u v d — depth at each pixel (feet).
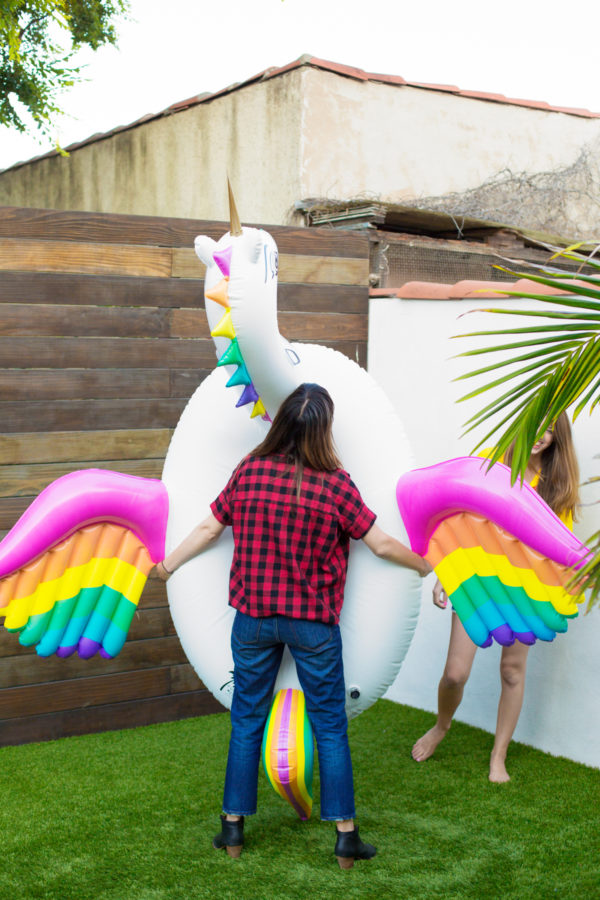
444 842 10.77
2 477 14.20
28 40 36.09
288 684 10.41
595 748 13.05
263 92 25.90
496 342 14.23
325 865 10.22
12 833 10.97
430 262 22.54
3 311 14.08
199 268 15.53
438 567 10.15
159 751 13.88
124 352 14.99
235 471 10.11
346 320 16.79
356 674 10.45
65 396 14.58
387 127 26.23
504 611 9.89
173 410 15.43
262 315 9.04
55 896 9.50
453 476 9.73
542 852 10.52
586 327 7.75
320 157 24.98
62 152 32.04
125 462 15.08
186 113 29.25
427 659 15.85
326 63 24.80
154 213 31.35
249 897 9.50
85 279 14.64
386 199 26.35
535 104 29.35
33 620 9.97
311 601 9.71
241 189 26.96
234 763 10.27
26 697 14.33
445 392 15.16
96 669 14.84
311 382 10.64
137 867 10.13
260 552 9.75
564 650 13.42
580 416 12.96
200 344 15.61
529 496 9.53
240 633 10.02
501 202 28.53
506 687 12.62
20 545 9.58
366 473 10.46
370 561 10.34
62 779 12.71
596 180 30.81
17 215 14.10
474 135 28.17
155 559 10.54
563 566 9.36
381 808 11.75
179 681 15.53
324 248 16.57
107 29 37.65
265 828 11.19
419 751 13.44
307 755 9.84
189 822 11.30
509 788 12.35
